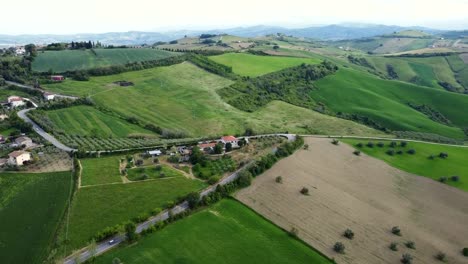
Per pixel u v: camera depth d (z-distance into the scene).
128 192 99.06
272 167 121.25
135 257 73.81
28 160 114.12
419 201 113.06
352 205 104.25
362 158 141.62
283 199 102.12
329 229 91.12
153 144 137.50
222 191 100.25
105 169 112.56
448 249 90.12
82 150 121.75
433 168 138.75
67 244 76.12
